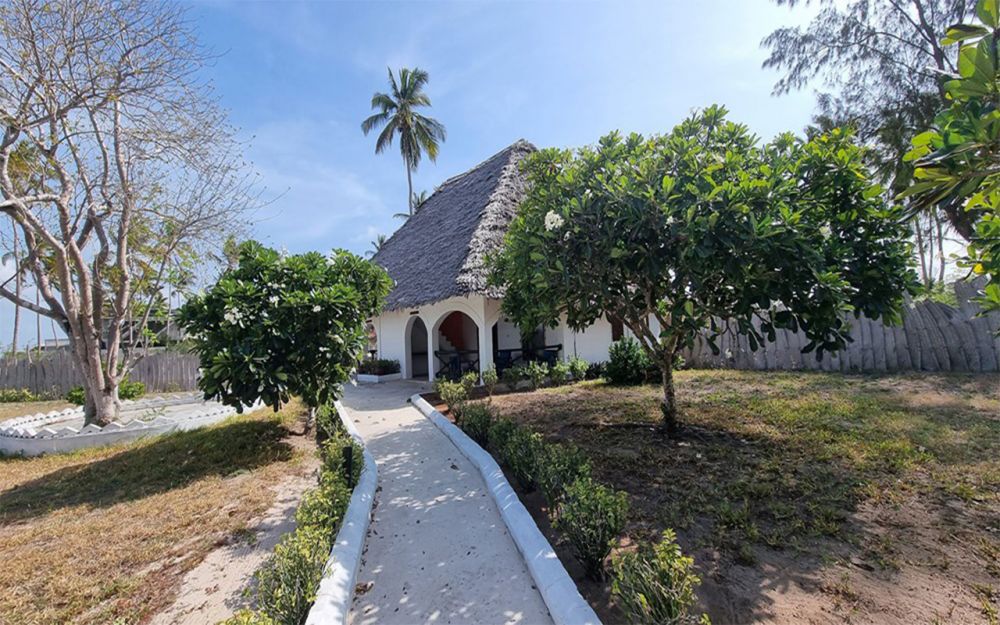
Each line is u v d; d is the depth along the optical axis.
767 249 4.44
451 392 9.62
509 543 4.03
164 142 8.93
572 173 5.67
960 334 10.02
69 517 5.08
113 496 5.71
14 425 10.08
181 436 8.60
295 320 7.47
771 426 6.78
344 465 5.09
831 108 15.21
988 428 6.05
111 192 9.46
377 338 19.27
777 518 4.02
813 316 4.96
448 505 4.90
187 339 7.82
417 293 14.00
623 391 10.70
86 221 9.36
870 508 4.12
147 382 17.16
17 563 3.97
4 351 22.55
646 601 2.47
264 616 2.49
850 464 5.11
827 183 5.36
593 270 5.44
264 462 6.74
